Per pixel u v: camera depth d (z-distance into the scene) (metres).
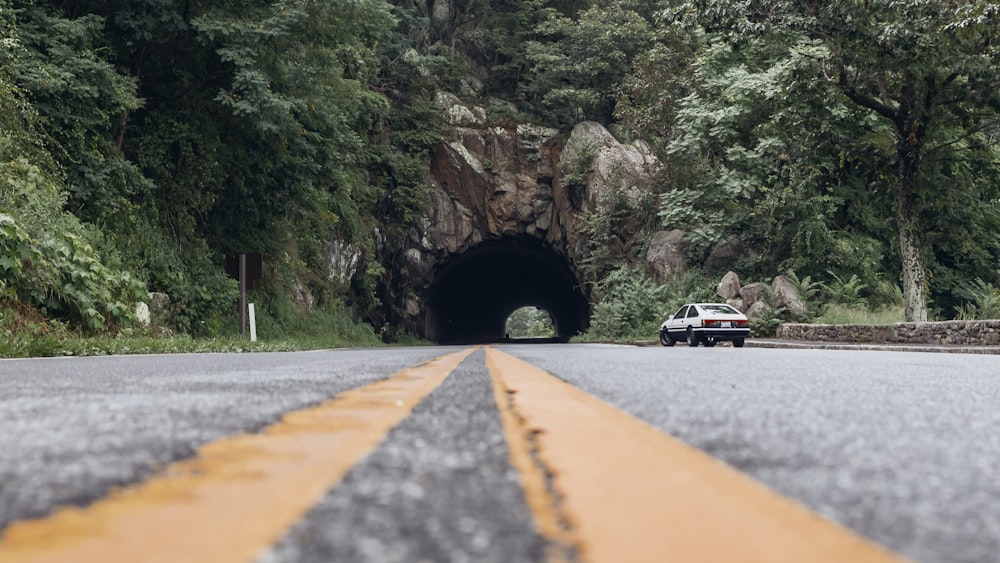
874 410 3.03
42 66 19.84
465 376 5.09
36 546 0.91
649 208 41.22
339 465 1.55
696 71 35.34
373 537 0.98
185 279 25.23
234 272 22.47
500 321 93.75
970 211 29.72
